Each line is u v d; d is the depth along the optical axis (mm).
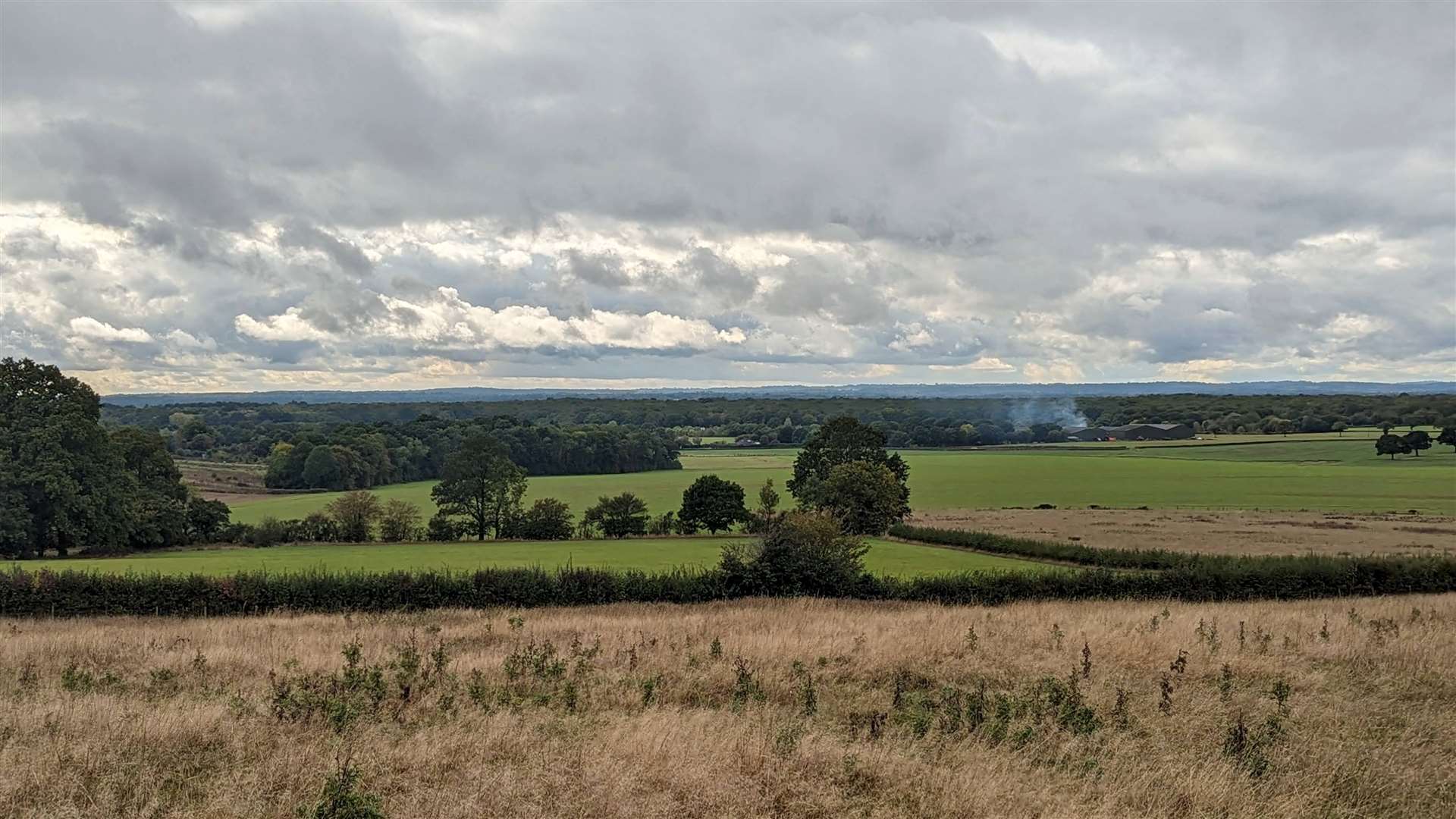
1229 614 27406
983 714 14383
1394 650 19406
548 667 17812
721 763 11445
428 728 13328
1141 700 15523
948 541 71188
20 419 69875
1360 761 12109
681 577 39188
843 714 14891
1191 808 10484
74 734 12547
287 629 27562
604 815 9844
